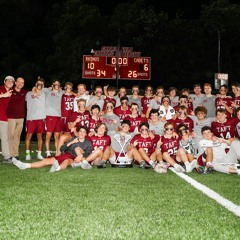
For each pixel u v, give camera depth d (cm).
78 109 923
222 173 709
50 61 3678
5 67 3631
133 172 706
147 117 962
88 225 356
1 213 394
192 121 893
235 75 3531
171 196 483
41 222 365
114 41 3603
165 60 3534
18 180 589
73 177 626
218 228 350
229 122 850
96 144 775
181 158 748
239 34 3416
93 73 2473
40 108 940
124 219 376
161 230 344
